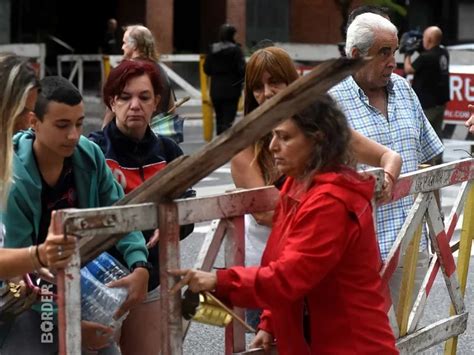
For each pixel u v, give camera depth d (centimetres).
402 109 683
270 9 3866
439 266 646
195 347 858
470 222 680
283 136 459
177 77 2694
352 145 487
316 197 452
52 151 499
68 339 421
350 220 455
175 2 3712
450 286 658
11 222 496
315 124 454
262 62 592
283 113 407
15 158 496
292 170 463
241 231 508
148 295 568
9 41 3469
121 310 497
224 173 1805
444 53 1941
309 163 459
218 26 3638
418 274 662
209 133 2328
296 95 397
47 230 506
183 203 462
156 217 451
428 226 628
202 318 457
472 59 2667
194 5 3744
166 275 454
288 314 476
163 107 845
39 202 500
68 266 418
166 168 434
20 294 485
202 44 3684
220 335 891
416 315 629
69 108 486
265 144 574
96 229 424
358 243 462
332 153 457
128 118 581
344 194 452
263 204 512
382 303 476
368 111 670
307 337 479
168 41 3434
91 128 2373
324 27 3888
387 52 662
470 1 4350
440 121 1969
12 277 445
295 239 453
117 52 3027
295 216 457
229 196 491
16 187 494
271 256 480
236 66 2134
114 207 431
